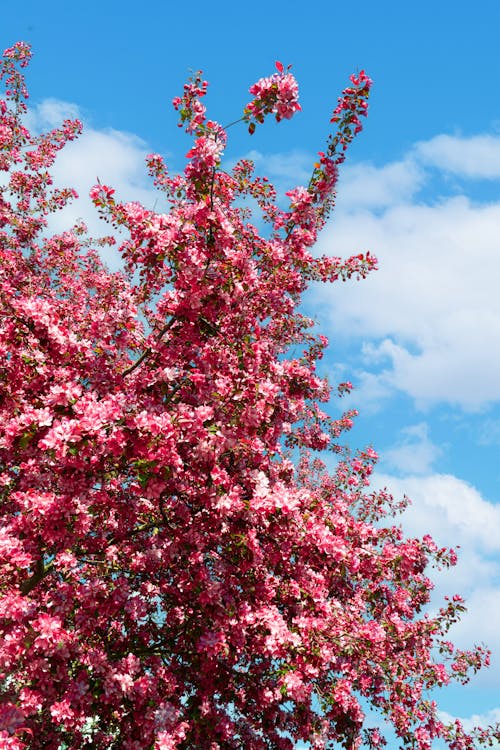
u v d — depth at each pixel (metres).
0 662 5.54
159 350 6.93
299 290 8.11
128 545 7.70
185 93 6.33
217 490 6.26
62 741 6.94
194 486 6.91
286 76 6.06
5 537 6.14
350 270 8.07
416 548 8.68
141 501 7.41
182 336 6.93
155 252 6.65
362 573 8.55
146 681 6.41
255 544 6.32
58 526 5.80
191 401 6.82
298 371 7.47
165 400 6.90
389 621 9.47
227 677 7.39
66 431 5.28
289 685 6.38
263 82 6.09
